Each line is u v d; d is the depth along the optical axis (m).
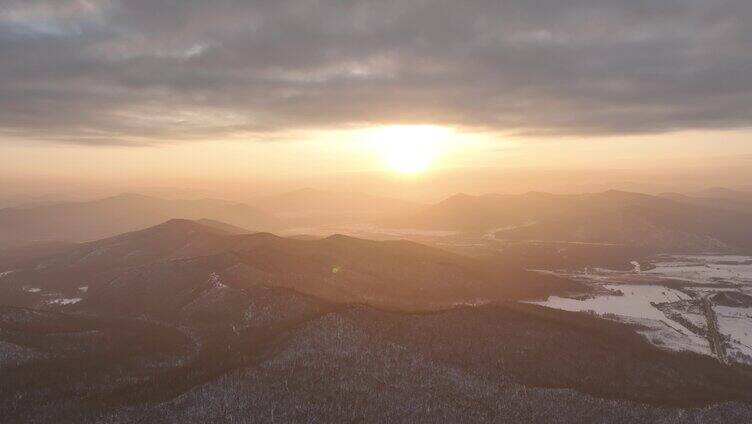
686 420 110.44
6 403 108.69
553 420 109.50
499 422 107.50
